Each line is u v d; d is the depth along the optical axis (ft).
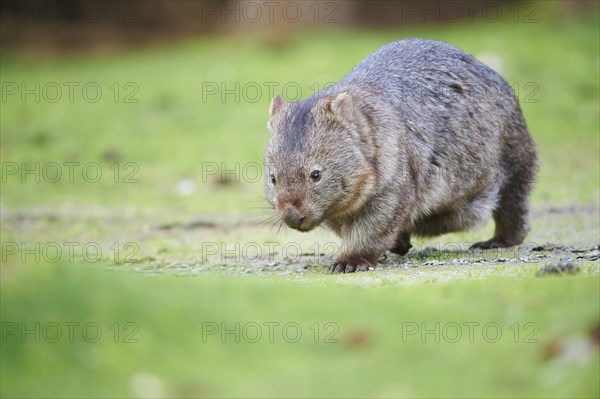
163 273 39.37
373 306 32.27
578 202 55.72
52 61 111.45
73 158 75.41
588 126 77.25
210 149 74.79
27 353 28.45
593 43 99.86
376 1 118.01
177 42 117.70
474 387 27.17
